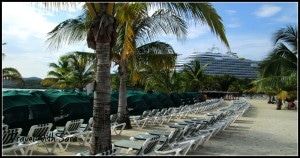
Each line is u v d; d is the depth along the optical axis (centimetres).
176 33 1171
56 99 1238
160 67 1490
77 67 3847
